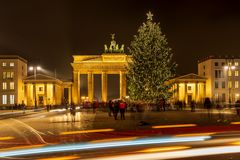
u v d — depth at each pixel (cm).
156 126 3903
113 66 14838
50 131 3762
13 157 2086
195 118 5288
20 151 2302
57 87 15225
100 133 3325
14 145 2653
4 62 13662
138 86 7169
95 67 14912
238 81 14025
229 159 1870
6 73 13638
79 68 14938
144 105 7244
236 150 2136
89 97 14875
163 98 7275
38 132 3694
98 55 15162
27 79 14350
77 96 14912
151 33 7275
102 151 2189
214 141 2525
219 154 2014
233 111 7850
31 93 14525
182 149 2189
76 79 14962
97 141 2677
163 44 7294
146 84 7125
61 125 4550
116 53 14800
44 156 2089
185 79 14425
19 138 3148
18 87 13762
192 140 2578
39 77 14375
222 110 8375
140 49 7244
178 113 6900
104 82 14850
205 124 4062
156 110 7431
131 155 2011
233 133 3002
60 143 2659
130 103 7669
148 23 7356
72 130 3797
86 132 3466
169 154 2020
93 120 5281
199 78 14500
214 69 14138
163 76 7156
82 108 10969
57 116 6894
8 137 3259
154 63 7131
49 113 8388
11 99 13588
